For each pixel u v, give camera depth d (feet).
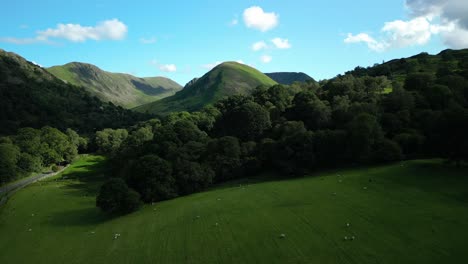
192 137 399.65
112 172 425.28
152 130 556.92
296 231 169.17
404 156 276.00
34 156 477.36
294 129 354.13
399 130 307.99
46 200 323.98
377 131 292.20
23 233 235.61
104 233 215.92
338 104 392.88
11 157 419.13
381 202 193.67
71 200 320.91
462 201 176.65
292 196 231.71
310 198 220.84
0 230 246.68
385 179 234.58
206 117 507.71
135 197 266.57
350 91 443.73
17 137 530.27
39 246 206.90
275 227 178.40
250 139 407.64
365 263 131.23
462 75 391.24
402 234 150.10
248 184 310.04
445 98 314.96
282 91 522.47
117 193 262.26
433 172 230.48
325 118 368.27
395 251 136.87
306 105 401.49
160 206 272.92
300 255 144.25
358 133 289.12
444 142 240.12
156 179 298.97
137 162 311.68
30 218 269.64
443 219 158.40
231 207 226.17
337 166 311.06
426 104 323.57
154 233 198.80
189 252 163.73
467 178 209.67
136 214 257.55
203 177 315.99
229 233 179.32
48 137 538.06
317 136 320.09
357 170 279.49
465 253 127.44
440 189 198.49
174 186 304.71
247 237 170.50
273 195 242.58
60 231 233.76
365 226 163.94
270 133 403.34
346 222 171.94
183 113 564.30
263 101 513.86
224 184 330.95
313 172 311.27
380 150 280.92
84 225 243.81
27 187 388.16
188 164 319.68
